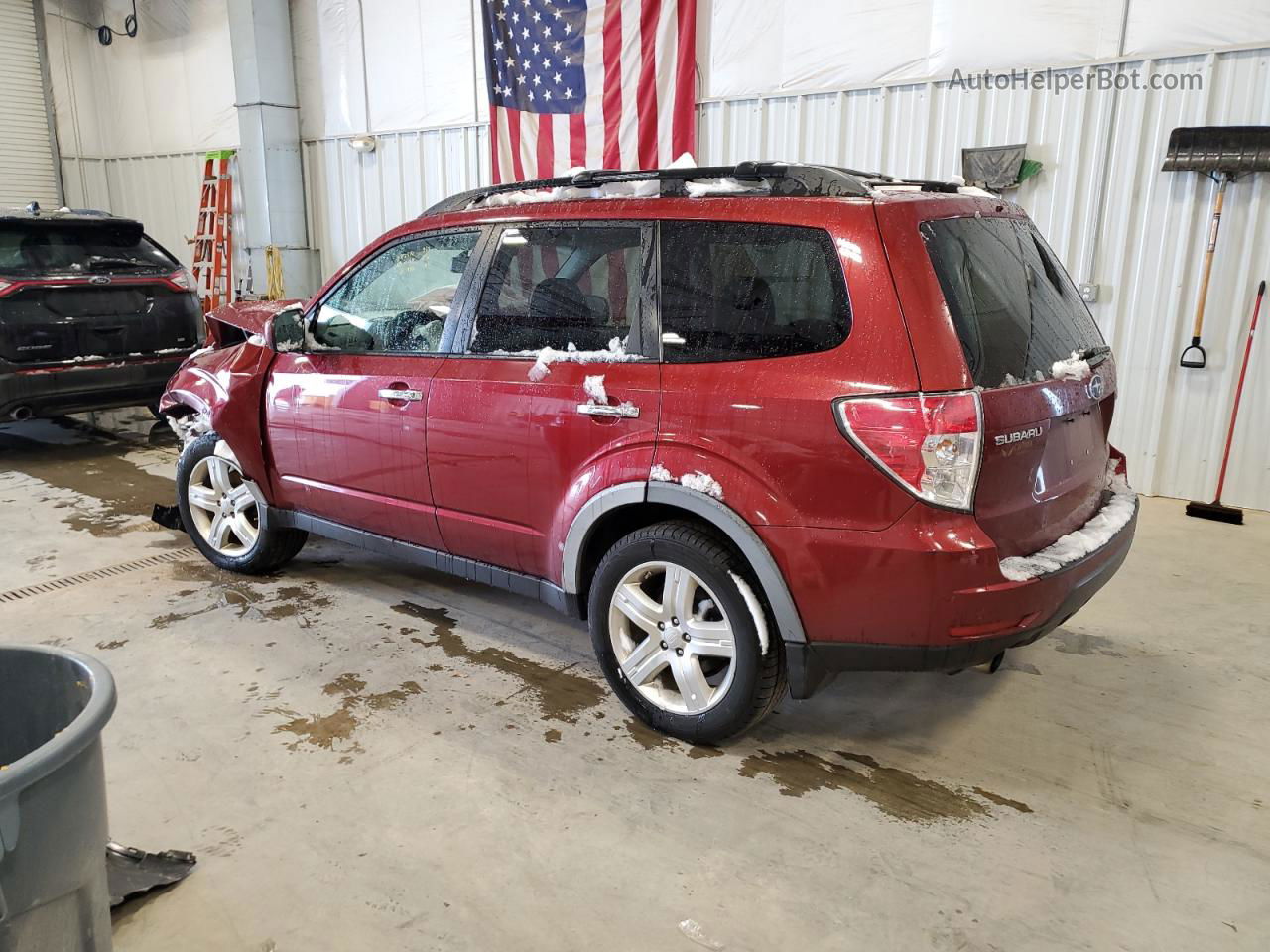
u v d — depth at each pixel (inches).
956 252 99.6
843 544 94.7
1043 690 128.6
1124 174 217.5
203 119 433.4
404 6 341.1
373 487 141.1
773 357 99.5
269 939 81.6
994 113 230.7
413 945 80.9
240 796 102.1
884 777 107.3
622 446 108.8
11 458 265.4
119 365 250.2
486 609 156.4
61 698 66.2
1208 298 211.8
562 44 299.6
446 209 138.5
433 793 103.0
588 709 122.3
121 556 181.6
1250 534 197.9
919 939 81.8
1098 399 112.6
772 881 89.4
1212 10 200.4
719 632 106.7
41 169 484.1
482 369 124.2
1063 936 82.4
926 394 90.0
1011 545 97.4
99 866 60.8
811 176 105.2
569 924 83.4
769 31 262.8
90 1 466.0
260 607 155.9
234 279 437.7
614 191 118.7
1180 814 100.7
